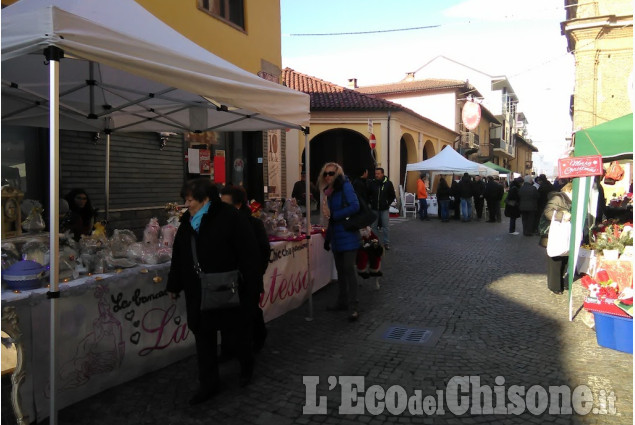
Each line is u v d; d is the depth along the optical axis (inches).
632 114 211.0
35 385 118.9
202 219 132.4
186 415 129.2
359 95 817.5
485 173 847.7
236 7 402.0
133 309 146.3
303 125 208.4
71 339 127.3
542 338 189.9
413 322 210.7
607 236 232.2
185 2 325.7
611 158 241.1
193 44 178.5
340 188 211.5
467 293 261.7
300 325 206.5
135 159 299.0
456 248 426.3
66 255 134.3
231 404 135.7
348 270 212.1
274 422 126.6
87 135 262.4
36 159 239.3
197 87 137.7
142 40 121.3
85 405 131.6
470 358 169.5
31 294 114.7
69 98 211.5
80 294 128.4
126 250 154.3
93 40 108.0
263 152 446.0
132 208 293.7
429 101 1143.6
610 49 582.9
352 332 197.3
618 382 149.5
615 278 220.5
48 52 101.0
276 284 213.8
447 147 794.8
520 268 334.0
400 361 166.9
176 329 163.6
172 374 154.6
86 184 262.7
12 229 156.4
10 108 197.6
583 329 200.4
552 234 249.8
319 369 159.9
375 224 400.2
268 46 445.7
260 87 169.6
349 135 859.4
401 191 778.2
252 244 136.7
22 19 102.3
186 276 134.6
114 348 140.3
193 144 356.5
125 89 179.0
